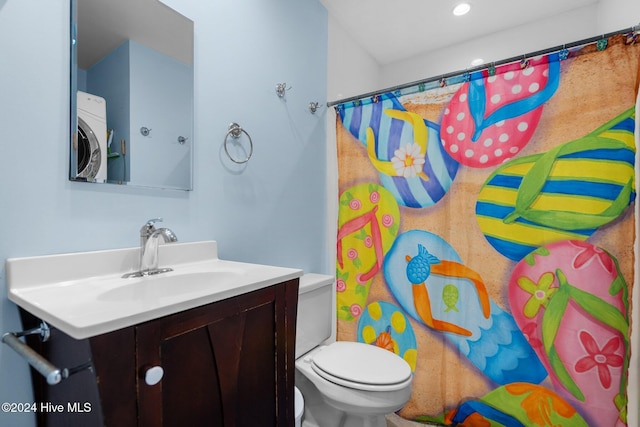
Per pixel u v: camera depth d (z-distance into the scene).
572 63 1.24
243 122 1.35
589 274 1.21
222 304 0.71
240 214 1.34
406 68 2.54
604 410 1.18
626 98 1.15
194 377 0.65
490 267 1.41
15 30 0.75
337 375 1.20
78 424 0.57
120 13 0.95
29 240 0.77
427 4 1.89
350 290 1.81
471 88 1.46
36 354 0.55
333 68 2.00
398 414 1.62
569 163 1.25
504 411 1.38
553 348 1.28
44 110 0.79
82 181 0.86
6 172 0.73
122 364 0.53
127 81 0.96
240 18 1.34
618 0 1.61
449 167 1.51
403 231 1.64
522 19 2.04
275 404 0.86
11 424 0.74
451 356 1.50
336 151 1.88
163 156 1.05
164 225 1.06
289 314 0.92
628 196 1.15
